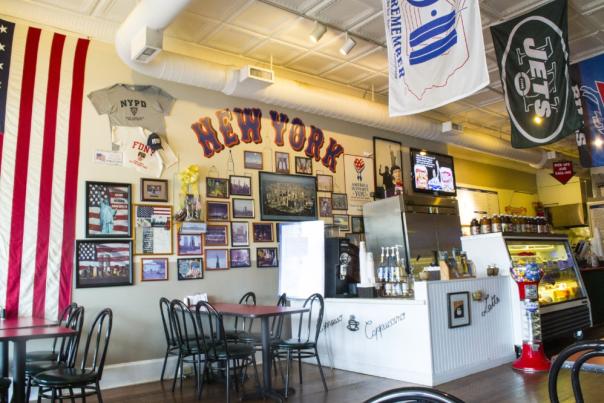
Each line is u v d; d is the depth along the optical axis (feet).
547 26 16.60
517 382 15.19
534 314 17.07
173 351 18.33
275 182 22.41
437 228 25.58
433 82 13.66
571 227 42.52
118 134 18.22
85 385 11.18
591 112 20.24
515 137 17.13
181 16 18.49
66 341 16.10
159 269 18.52
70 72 17.48
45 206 16.48
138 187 18.42
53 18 17.38
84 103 17.62
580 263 26.73
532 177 44.57
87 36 18.08
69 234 16.80
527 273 17.15
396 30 14.76
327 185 24.54
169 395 15.43
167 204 18.98
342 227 24.85
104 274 17.29
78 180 17.19
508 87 17.38
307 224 20.72
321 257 19.89
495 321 18.13
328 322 19.33
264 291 21.38
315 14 18.79
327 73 24.88
